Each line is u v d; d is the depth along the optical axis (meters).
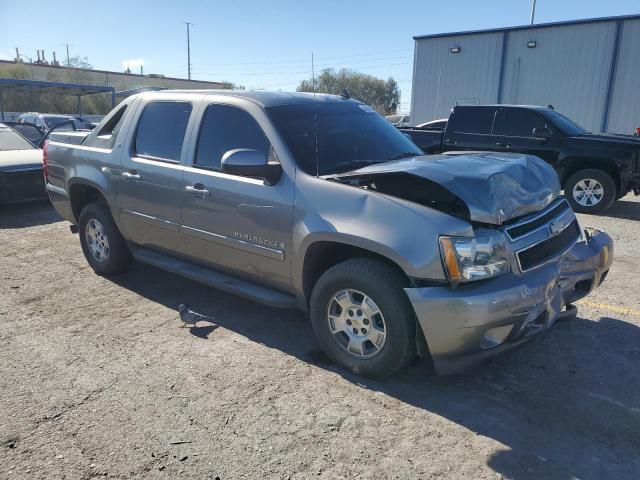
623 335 4.32
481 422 3.17
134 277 5.71
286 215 3.77
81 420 3.15
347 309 3.60
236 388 3.52
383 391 3.49
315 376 3.68
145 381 3.59
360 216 3.42
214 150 4.36
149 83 63.62
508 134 10.38
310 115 4.30
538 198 3.61
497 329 3.17
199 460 2.81
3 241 7.25
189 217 4.48
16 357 3.93
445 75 22.00
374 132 4.58
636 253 6.80
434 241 3.15
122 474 2.71
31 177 8.99
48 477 2.67
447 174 3.39
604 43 18.55
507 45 20.38
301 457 2.84
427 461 2.82
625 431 3.09
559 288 3.57
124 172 5.02
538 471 2.76
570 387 3.56
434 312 3.13
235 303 5.00
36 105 37.50
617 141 9.37
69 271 5.94
